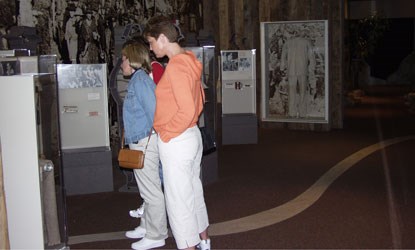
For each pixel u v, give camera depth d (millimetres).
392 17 21719
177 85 3287
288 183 6273
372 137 9453
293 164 7305
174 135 3375
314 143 8922
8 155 3258
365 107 14375
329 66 10102
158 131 3488
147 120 4016
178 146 3400
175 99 3307
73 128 5801
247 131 8891
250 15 10500
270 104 10594
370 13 20578
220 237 4480
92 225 4844
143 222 4477
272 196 5730
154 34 3455
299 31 10188
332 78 10320
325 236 4465
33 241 3342
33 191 3279
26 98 3172
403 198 5562
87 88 5777
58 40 6484
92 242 4406
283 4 10328
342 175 6629
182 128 3338
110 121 7520
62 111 5707
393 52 22062
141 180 4125
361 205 5332
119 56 5566
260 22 10391
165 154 3434
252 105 8859
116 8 7656
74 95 5730
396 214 5023
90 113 5836
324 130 10219
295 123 10430
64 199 3613
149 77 4043
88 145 5906
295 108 10414
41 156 3338
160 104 3424
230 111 8867
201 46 6168
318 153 8055
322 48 10086
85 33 6984
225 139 8883
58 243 3562
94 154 5855
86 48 7012
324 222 4832
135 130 4043
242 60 8711
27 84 3156
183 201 3475
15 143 3240
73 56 6766
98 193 5898
